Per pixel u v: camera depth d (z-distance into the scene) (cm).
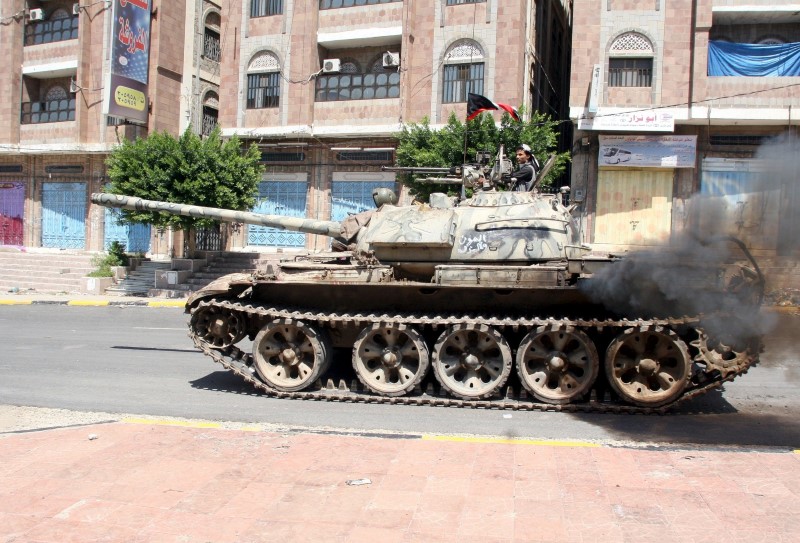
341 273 1034
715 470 658
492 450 722
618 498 586
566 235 1071
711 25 2434
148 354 1428
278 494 593
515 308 1022
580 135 2550
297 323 1012
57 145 3419
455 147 2231
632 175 2523
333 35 2942
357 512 557
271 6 3033
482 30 2700
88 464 668
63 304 2453
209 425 838
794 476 641
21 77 3534
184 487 609
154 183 2425
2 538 512
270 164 3086
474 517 547
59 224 3509
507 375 962
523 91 2742
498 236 1046
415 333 985
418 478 632
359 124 2928
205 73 3456
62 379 1157
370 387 1001
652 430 848
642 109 2461
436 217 1077
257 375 1062
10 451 710
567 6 3769
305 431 800
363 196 2967
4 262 3172
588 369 946
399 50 2939
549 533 520
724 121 2423
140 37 3097
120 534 519
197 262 2811
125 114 3045
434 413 930
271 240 3112
